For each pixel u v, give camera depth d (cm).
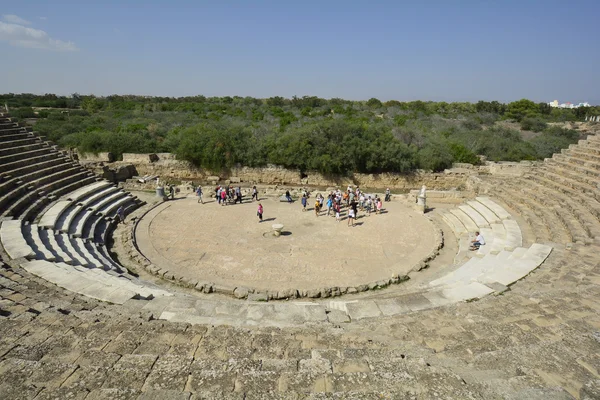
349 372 547
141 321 885
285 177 4222
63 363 597
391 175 4112
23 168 2433
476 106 10175
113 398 491
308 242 2159
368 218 2647
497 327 800
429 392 481
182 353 692
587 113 8662
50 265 1377
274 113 7662
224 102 11131
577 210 1861
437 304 1145
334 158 4016
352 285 1652
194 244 2108
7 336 755
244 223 2486
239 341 750
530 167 3472
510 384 518
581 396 480
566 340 680
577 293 1009
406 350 702
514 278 1287
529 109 8925
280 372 552
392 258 1958
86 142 4519
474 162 4372
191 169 4303
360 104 10431
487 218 2297
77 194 2562
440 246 2108
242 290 1552
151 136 5231
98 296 1164
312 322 1032
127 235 2183
